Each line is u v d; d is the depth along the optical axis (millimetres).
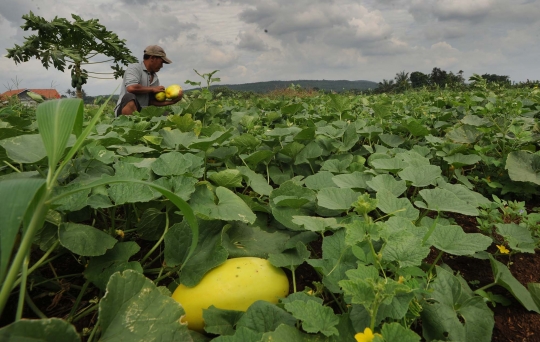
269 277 2027
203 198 2391
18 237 1951
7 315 1927
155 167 2480
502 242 2627
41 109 1194
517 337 1867
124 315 1392
